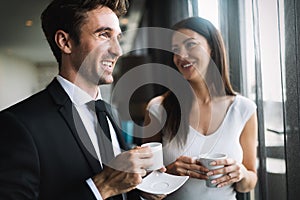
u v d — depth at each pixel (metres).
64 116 0.82
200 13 1.92
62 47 0.85
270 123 1.26
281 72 1.14
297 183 1.10
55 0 0.87
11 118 0.76
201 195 1.21
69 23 0.83
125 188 0.79
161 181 0.99
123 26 3.52
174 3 2.65
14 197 0.69
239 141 1.30
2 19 2.24
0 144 0.73
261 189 1.32
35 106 0.81
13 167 0.71
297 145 1.09
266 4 1.25
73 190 0.77
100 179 0.79
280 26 1.14
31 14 2.29
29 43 2.25
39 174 0.75
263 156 1.30
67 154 0.79
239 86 1.56
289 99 1.11
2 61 2.30
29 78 2.30
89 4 0.82
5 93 2.26
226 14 1.66
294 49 1.08
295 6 1.07
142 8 3.59
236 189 1.24
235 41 1.60
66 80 0.87
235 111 1.28
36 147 0.76
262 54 1.29
